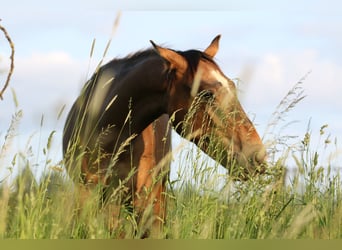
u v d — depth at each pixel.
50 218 7.56
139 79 10.48
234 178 9.02
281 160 9.04
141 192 10.59
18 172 7.75
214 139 9.55
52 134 8.11
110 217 8.91
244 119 9.62
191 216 8.23
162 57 10.16
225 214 8.48
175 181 9.03
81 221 7.86
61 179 8.43
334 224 8.27
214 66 10.16
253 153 9.32
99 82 11.02
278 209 8.96
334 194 9.52
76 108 11.54
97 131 10.70
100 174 10.38
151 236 8.82
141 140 10.88
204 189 8.56
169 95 10.23
